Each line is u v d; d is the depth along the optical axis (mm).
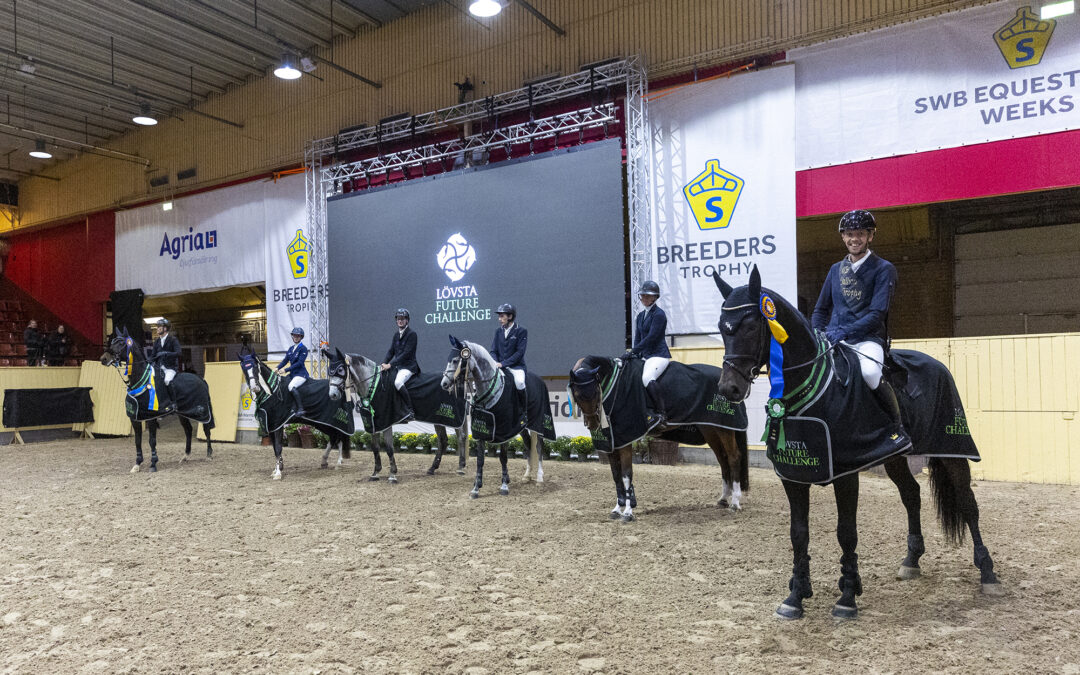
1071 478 7555
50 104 16812
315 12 13711
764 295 3467
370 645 3506
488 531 5910
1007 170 8555
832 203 9648
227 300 21188
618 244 10609
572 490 7805
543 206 11266
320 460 10977
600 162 10797
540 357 11211
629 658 3268
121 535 6062
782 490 7500
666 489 7719
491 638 3557
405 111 14016
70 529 6367
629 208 10656
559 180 11141
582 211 10922
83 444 14297
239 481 8984
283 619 3910
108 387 16188
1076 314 12805
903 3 9391
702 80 10469
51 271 20484
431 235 12406
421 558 5121
